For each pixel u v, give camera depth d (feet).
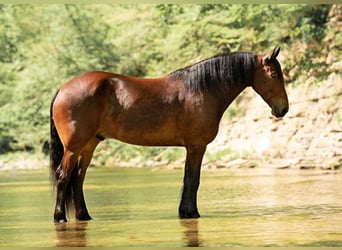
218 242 27.94
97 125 34.27
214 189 49.08
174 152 78.18
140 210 38.63
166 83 35.06
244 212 36.65
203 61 35.27
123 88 34.50
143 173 67.62
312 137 65.87
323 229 30.60
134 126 34.47
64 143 34.12
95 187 53.93
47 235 30.73
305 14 78.18
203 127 34.76
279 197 42.98
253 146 70.03
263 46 82.79
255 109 73.67
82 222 34.50
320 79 69.62
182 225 32.50
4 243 28.96
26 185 57.77
